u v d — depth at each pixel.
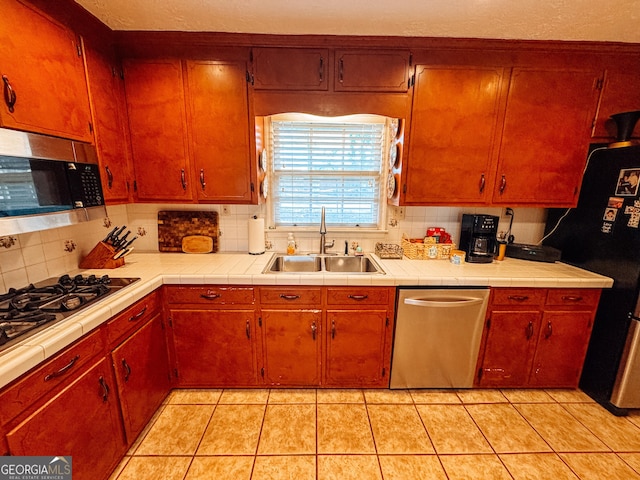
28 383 0.95
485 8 1.46
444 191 2.01
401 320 1.86
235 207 2.33
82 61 1.51
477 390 2.03
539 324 1.89
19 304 1.25
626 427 1.73
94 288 1.43
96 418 1.26
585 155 1.97
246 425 1.72
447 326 1.88
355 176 2.40
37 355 0.96
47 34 1.29
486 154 1.96
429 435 1.67
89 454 1.23
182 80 1.84
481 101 1.89
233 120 1.91
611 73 1.86
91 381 1.22
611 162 1.82
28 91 1.20
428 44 1.81
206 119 1.90
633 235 1.69
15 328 1.06
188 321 1.85
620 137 1.88
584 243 2.01
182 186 1.99
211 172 1.98
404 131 1.92
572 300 1.86
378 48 1.81
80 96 1.50
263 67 1.82
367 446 1.60
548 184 2.00
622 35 1.71
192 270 1.87
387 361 1.95
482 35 1.75
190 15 1.55
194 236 2.32
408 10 1.49
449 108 1.89
